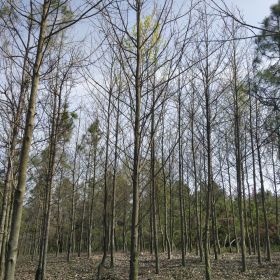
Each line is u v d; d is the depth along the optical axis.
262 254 19.59
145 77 4.46
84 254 23.25
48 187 10.44
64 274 13.38
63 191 21.84
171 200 19.83
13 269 3.01
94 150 17.45
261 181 15.04
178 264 14.48
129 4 4.50
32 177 12.83
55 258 20.44
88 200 27.03
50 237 31.72
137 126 4.17
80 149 18.19
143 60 4.54
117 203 22.36
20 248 30.31
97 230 31.45
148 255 19.16
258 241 14.33
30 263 18.44
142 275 12.41
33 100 3.47
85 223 29.22
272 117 6.89
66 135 10.38
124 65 4.62
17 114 6.41
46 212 10.47
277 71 9.00
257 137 9.41
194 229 26.08
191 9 4.44
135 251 3.87
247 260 15.67
